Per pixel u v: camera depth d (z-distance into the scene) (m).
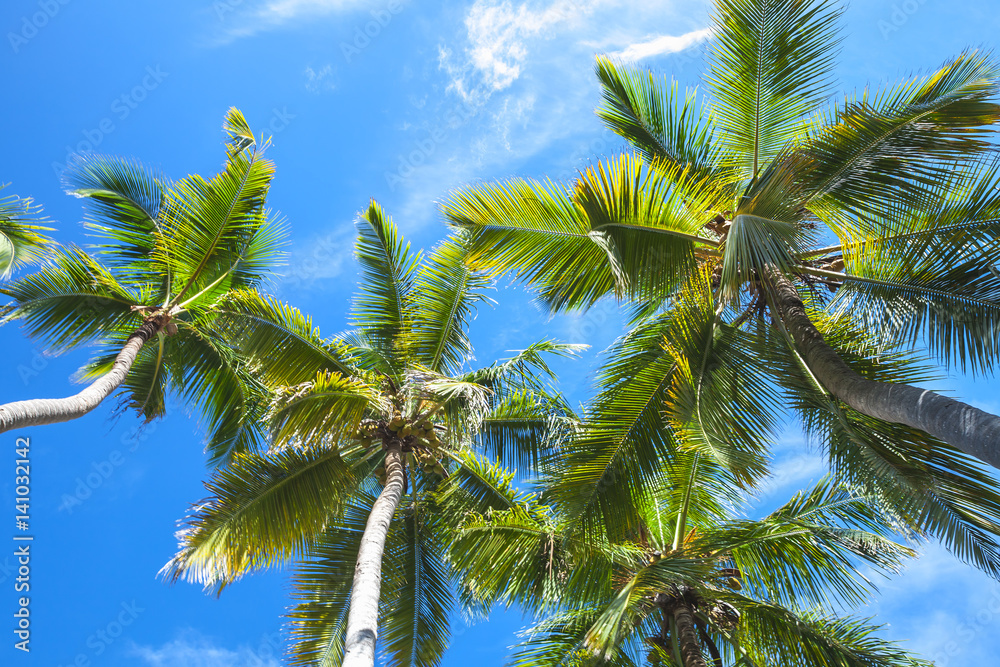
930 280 8.70
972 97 8.20
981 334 8.05
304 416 9.80
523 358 11.44
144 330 12.27
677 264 9.43
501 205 9.41
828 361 8.23
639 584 8.00
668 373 9.17
